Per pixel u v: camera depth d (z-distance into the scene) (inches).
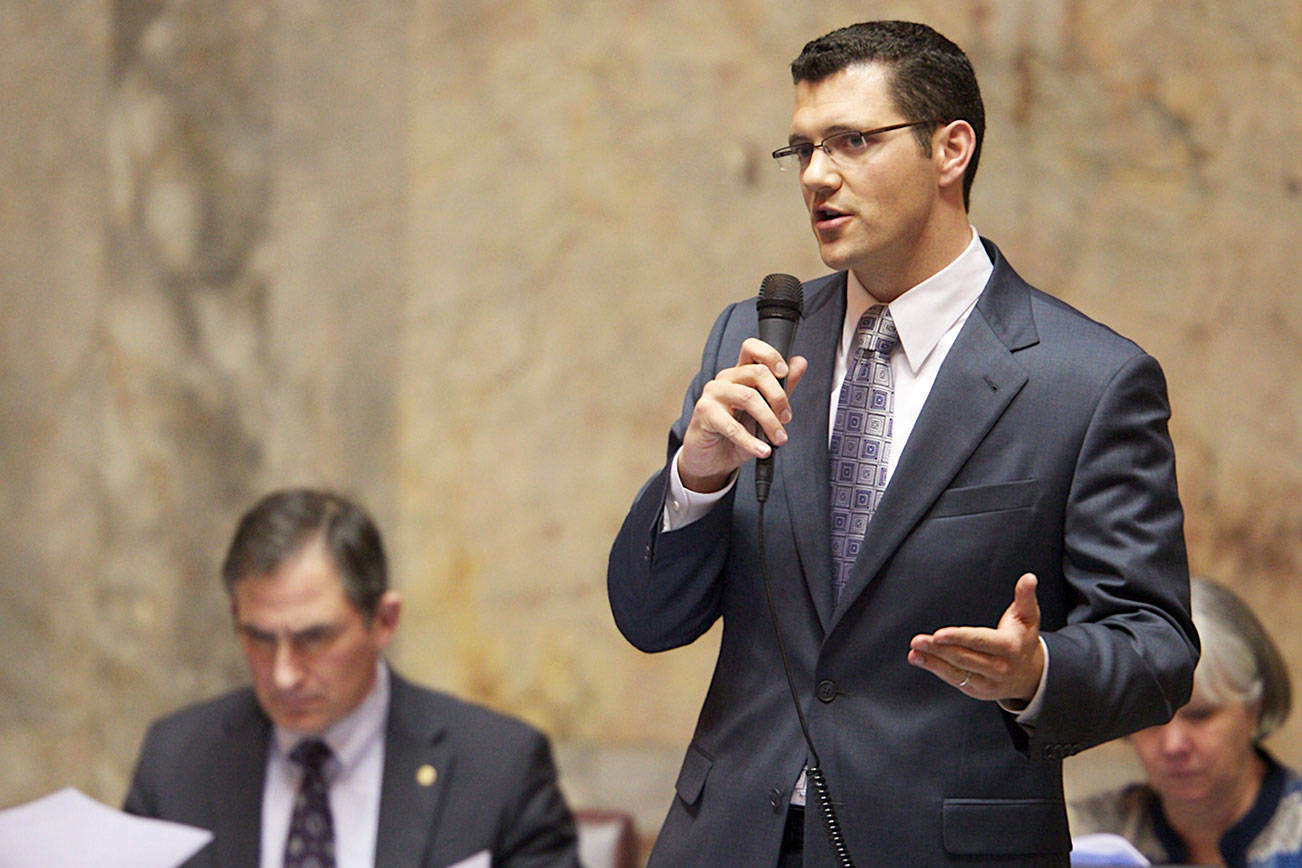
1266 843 398.3
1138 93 592.7
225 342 697.0
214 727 482.9
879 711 228.4
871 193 235.1
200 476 698.8
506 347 661.9
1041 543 229.9
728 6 639.8
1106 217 592.7
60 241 721.0
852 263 237.0
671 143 645.9
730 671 243.1
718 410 222.2
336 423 681.0
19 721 715.4
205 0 703.7
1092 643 212.5
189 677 698.2
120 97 714.2
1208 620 401.4
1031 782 228.1
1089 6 596.1
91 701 708.0
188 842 377.1
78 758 708.7
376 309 677.9
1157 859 411.2
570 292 656.4
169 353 703.7
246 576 453.1
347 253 682.8
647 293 647.1
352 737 470.3
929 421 234.2
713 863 231.9
